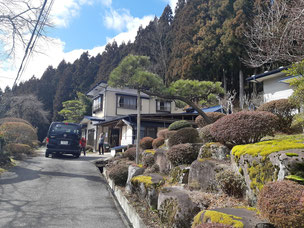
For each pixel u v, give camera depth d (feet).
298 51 18.07
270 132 13.44
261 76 43.83
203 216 8.54
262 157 9.95
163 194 12.84
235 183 11.20
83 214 13.93
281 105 19.94
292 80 19.01
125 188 20.04
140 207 14.82
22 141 42.24
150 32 128.98
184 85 24.22
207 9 88.79
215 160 14.32
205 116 24.27
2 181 20.49
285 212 6.54
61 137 39.37
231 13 75.82
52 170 27.32
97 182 22.85
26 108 83.05
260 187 9.64
